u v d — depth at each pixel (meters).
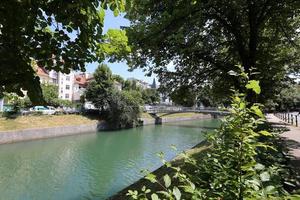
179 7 10.70
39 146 33.81
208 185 2.80
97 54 4.12
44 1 3.54
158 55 12.90
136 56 12.53
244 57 13.73
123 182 19.97
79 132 45.78
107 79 54.53
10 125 36.72
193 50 13.44
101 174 22.02
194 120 88.19
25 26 3.48
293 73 18.72
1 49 3.28
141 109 61.09
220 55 15.80
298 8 12.39
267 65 14.95
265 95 18.03
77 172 22.62
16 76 3.38
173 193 2.33
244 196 2.46
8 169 23.16
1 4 3.29
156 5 11.45
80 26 3.74
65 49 3.84
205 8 11.85
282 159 3.93
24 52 3.57
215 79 16.94
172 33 11.45
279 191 2.57
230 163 2.75
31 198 16.97
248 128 2.75
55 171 22.89
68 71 3.93
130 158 27.86
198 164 3.22
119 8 3.84
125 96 54.84
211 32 14.38
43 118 43.19
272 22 14.05
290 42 15.10
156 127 60.09
